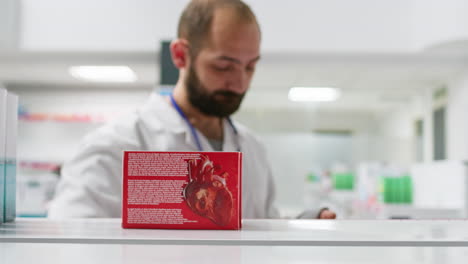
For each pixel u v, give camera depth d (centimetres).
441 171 273
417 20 295
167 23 308
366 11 303
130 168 61
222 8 123
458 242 52
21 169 316
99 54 325
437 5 276
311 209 87
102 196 104
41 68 353
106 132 114
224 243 51
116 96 429
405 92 405
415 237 55
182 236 54
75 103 428
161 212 61
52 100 428
